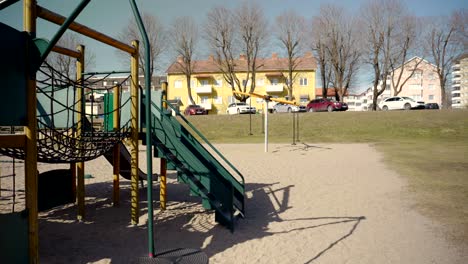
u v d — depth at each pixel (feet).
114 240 17.84
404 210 22.86
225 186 19.54
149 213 13.38
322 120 99.25
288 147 66.13
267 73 200.95
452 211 22.45
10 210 23.02
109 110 21.94
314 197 27.17
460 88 363.15
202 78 207.31
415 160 46.37
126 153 27.25
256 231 19.17
